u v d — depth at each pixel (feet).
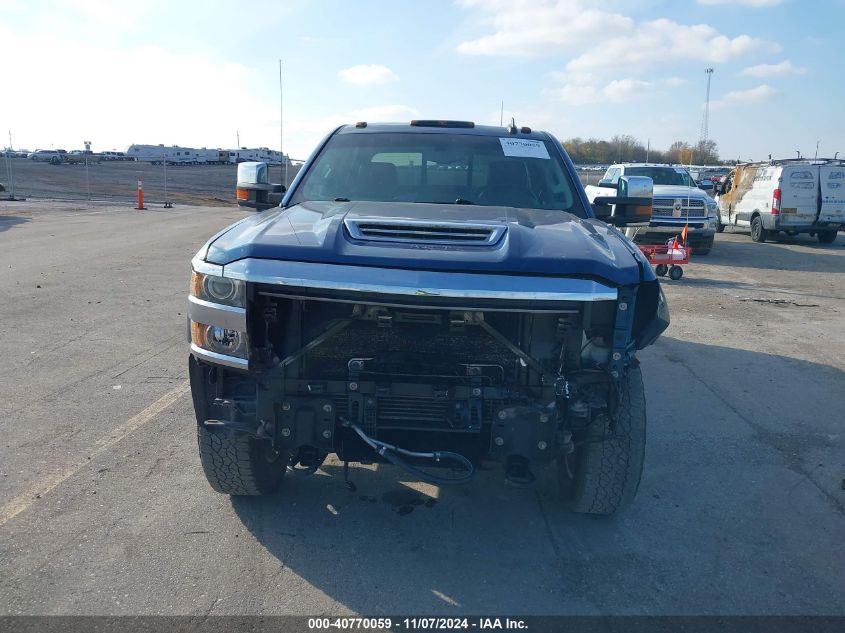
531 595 10.75
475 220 11.61
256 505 13.26
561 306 9.84
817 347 25.94
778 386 21.34
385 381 10.50
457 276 9.76
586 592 10.87
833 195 59.52
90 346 23.65
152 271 38.47
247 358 10.27
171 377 20.62
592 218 14.16
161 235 56.24
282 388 10.62
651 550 12.13
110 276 36.52
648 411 19.07
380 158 15.25
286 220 11.80
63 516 12.67
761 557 11.99
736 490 14.51
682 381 21.71
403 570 11.32
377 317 10.45
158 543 11.87
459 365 10.66
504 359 10.75
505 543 12.23
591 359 10.48
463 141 15.79
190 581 10.83
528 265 9.91
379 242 10.41
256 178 15.25
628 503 12.35
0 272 36.55
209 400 11.21
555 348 10.56
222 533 12.25
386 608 10.34
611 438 10.96
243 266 10.08
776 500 14.11
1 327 25.64
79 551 11.56
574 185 15.05
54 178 146.00
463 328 10.44
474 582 11.05
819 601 10.77
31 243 48.73
